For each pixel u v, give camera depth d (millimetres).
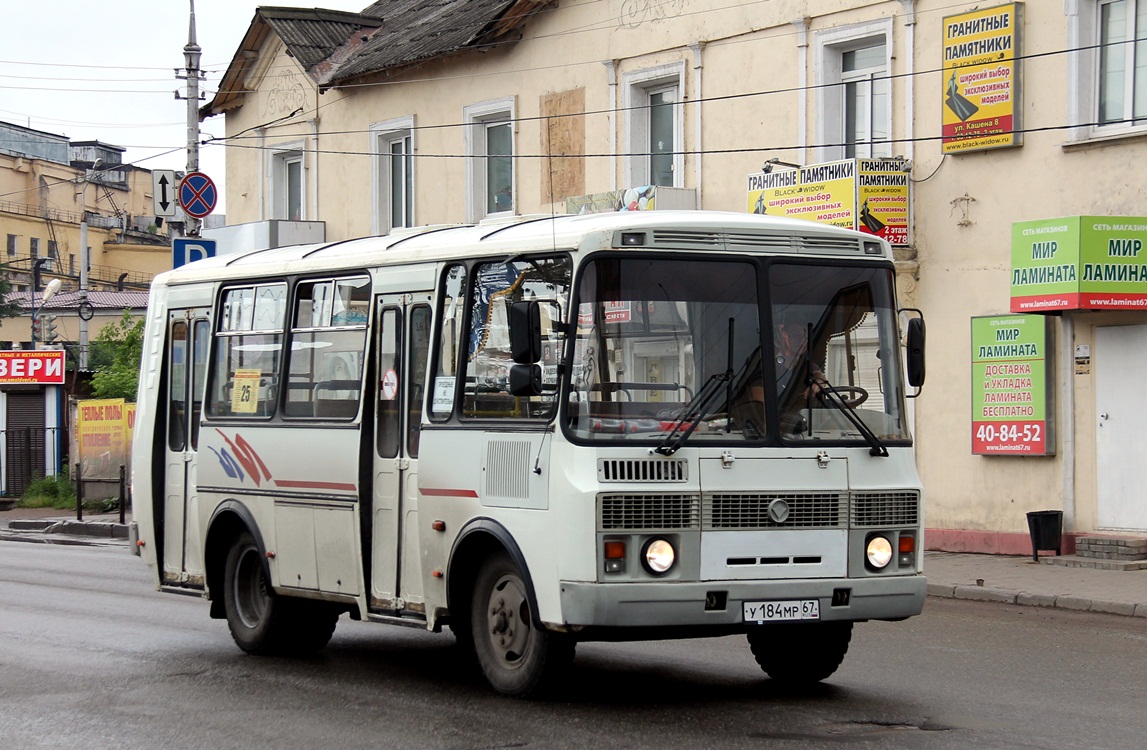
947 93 20203
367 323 11008
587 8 26266
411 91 30359
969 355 19984
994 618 14453
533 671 9391
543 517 9133
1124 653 11969
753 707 9453
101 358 50969
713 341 9281
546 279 9445
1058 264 18016
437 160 29828
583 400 9047
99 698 10258
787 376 9406
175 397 13336
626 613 8797
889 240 20438
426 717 9336
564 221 9805
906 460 9680
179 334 13367
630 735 8602
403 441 10562
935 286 20453
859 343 9688
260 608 12227
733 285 9391
